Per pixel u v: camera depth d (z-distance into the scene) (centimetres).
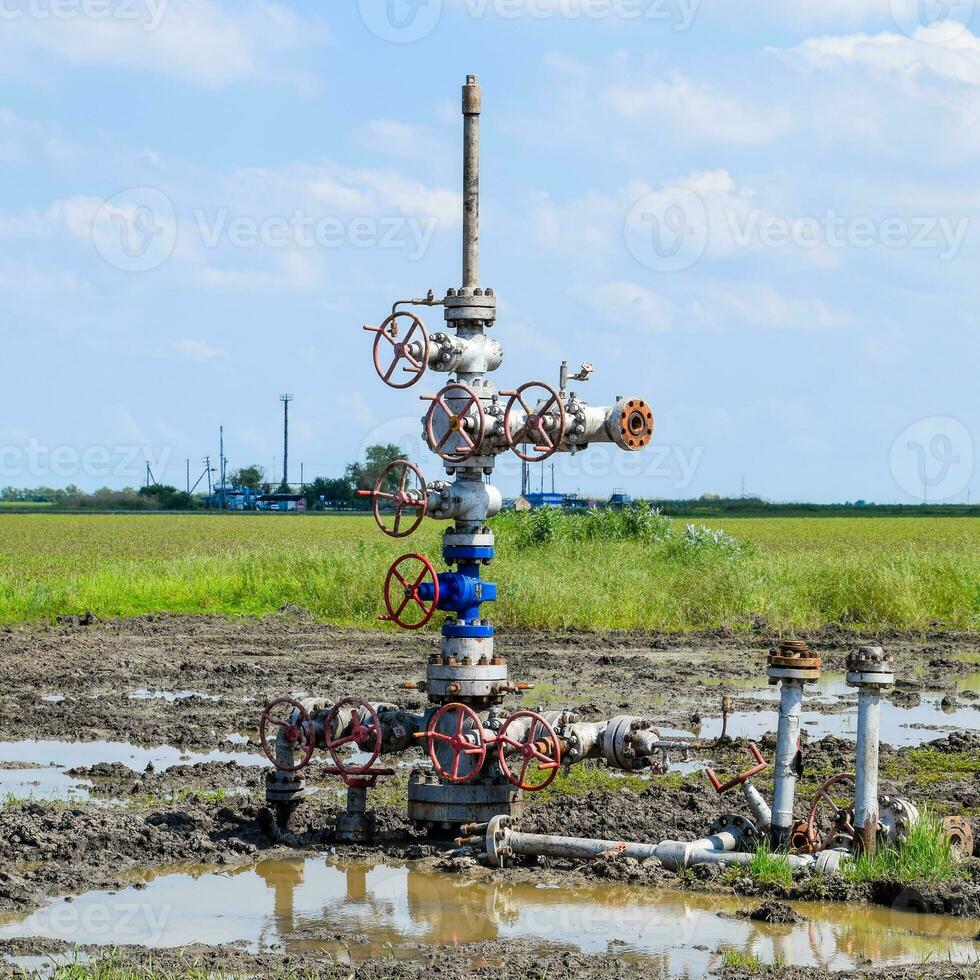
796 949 1423
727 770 2348
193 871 1736
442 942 1459
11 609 4678
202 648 3975
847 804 2044
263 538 12406
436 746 1867
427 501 1816
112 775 2317
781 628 4388
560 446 1830
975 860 1694
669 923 1513
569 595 4522
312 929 1505
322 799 2134
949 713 2964
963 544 10362
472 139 1883
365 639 4203
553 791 2184
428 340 1833
